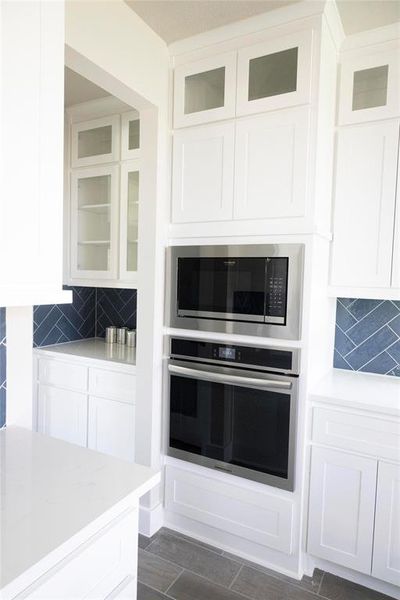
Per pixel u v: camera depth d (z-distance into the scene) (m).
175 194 2.04
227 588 1.75
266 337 1.80
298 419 1.76
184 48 1.96
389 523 1.64
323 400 1.74
